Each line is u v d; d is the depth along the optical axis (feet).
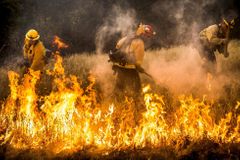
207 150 20.58
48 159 20.11
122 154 20.47
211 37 37.09
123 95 30.17
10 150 21.22
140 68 30.14
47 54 32.48
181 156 20.18
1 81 41.24
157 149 21.01
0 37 68.23
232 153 20.49
